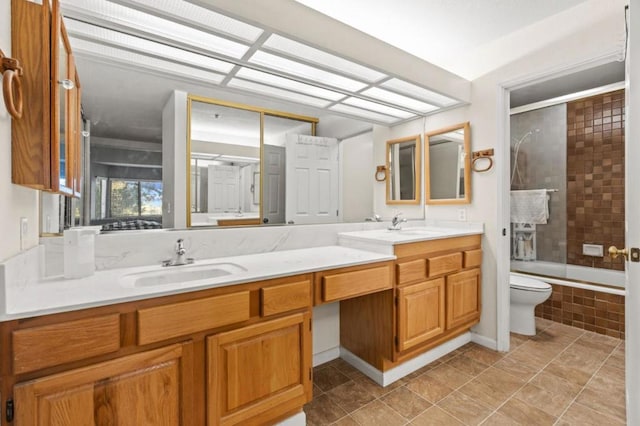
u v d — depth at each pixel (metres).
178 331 1.12
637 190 1.07
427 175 2.88
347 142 2.48
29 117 0.98
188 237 1.69
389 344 1.92
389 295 1.92
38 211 1.29
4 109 0.91
